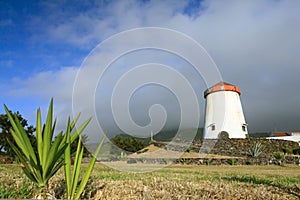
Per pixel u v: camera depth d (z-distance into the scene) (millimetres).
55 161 2531
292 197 3908
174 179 5656
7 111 2578
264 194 3854
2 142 11898
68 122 2646
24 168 2562
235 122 24984
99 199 3330
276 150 22734
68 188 2609
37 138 2568
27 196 3217
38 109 2641
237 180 6047
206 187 4324
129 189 3939
